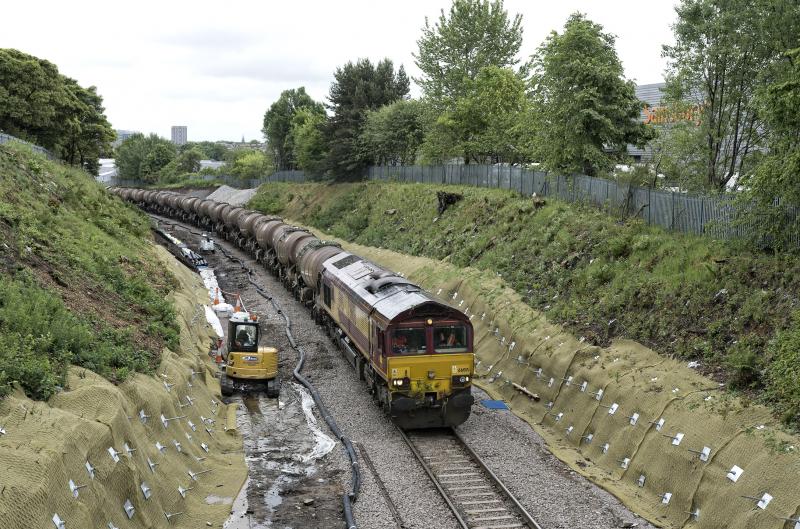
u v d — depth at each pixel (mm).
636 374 18125
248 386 22656
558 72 31250
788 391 14148
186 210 76688
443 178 48656
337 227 55344
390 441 18906
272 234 45719
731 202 19656
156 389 16094
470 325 19719
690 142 27469
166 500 13617
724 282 18578
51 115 52469
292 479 16328
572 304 23016
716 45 25172
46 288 17688
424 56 54438
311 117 88062
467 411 19516
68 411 12320
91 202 34812
